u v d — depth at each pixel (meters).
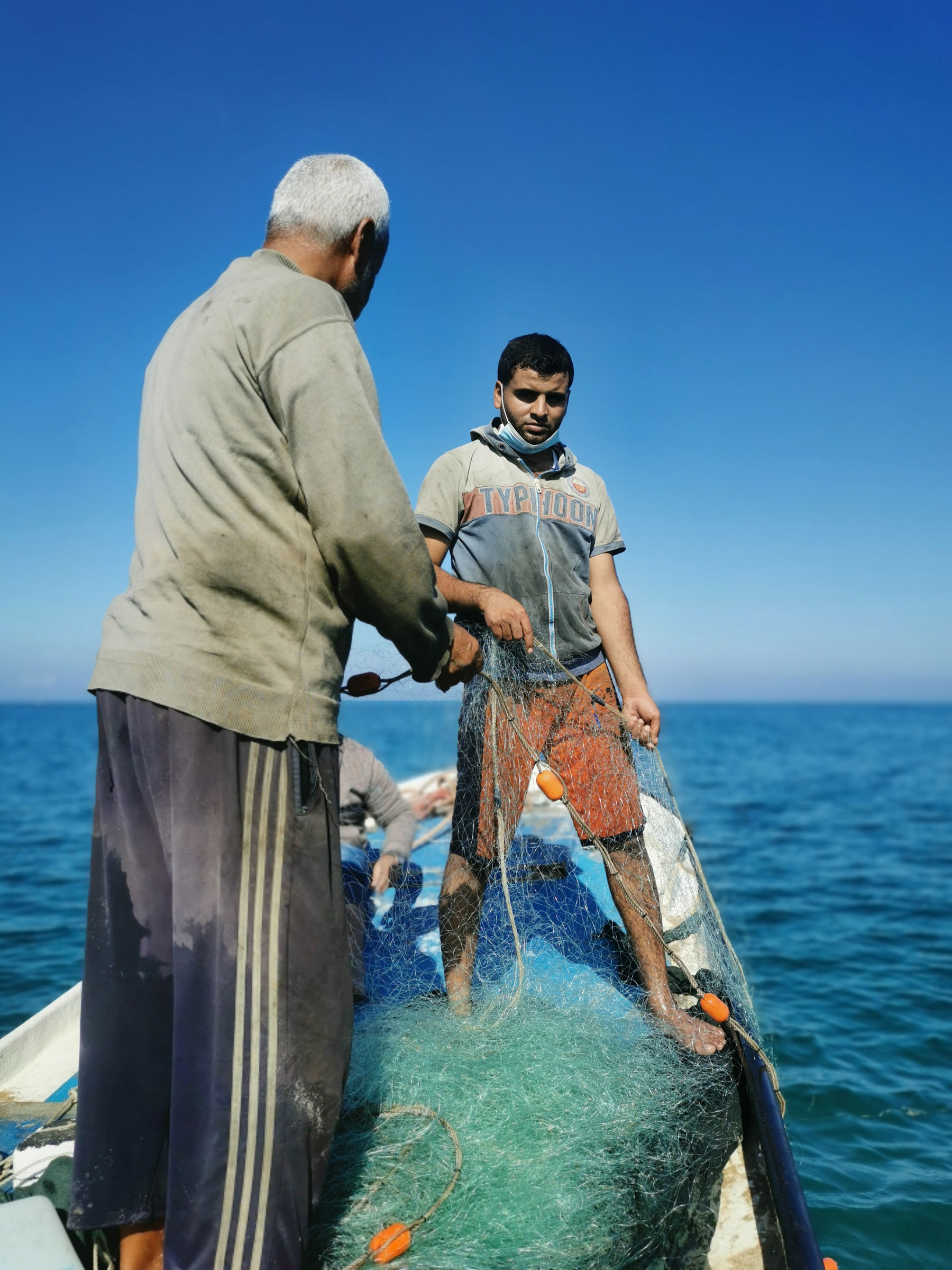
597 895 3.37
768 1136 2.20
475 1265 1.76
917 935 9.25
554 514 2.88
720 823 19.09
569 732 2.82
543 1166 2.02
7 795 24.20
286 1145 1.63
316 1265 1.78
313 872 1.74
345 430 1.69
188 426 1.75
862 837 17.11
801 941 8.95
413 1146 2.07
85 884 12.11
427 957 3.27
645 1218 1.95
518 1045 2.40
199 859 1.65
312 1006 1.70
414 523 1.77
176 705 1.66
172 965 1.68
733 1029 2.52
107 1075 1.66
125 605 1.78
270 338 1.72
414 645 1.93
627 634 3.00
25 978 7.93
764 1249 2.02
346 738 4.73
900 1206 4.00
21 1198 1.97
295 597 1.75
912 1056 5.82
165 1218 1.62
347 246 2.00
